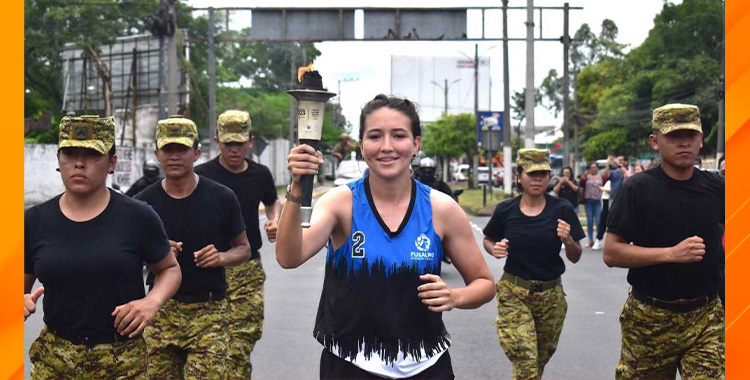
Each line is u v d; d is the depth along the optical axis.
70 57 41.03
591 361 7.38
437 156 66.62
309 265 14.59
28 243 3.84
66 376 3.93
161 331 5.31
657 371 4.83
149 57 39.66
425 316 3.56
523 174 6.24
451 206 3.63
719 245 4.61
